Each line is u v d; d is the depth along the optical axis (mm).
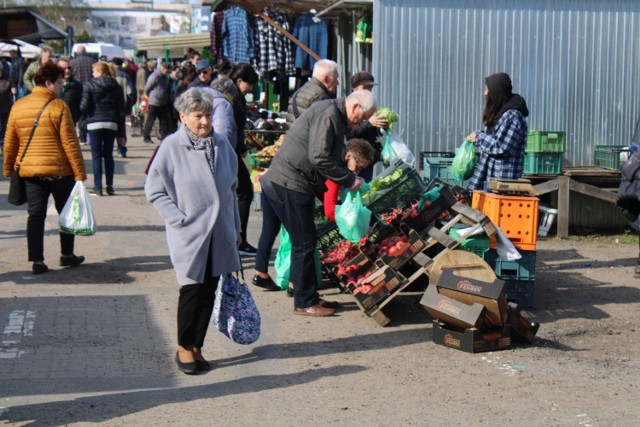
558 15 11219
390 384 5699
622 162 10969
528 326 6688
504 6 11109
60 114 8383
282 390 5570
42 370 5879
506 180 7590
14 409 5164
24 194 8523
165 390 5559
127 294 7871
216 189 5711
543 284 8586
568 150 11414
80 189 8570
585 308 7746
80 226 8562
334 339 6691
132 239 10297
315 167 6859
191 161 5719
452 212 7367
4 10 28594
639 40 11398
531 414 5191
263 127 12922
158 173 5730
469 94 11156
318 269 8008
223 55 15219
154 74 21094
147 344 6496
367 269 7289
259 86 19141
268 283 8133
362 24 12102
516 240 7480
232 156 5906
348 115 6891
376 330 6949
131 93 23188
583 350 6613
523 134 8094
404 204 7746
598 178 11219
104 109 13391
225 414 5141
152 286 8195
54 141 8422
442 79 11086
